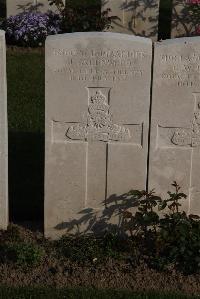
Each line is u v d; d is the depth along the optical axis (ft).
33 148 11.39
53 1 16.20
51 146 8.39
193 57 8.05
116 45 8.03
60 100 8.22
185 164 8.45
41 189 10.00
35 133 11.93
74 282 7.61
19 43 15.90
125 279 7.69
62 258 8.04
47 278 7.67
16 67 14.60
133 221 8.44
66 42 8.01
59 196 8.57
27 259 7.86
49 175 8.50
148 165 8.47
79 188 8.55
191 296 7.42
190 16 16.19
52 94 8.20
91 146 8.40
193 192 8.55
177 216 8.04
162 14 18.48
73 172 8.50
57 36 8.05
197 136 8.34
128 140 8.37
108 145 8.39
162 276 7.75
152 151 8.41
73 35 8.02
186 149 8.40
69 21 16.07
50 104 8.23
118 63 8.09
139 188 8.54
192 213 8.63
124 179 8.51
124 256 8.06
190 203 8.59
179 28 16.33
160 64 8.09
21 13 16.52
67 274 7.73
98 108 8.25
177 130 8.33
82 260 7.98
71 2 18.80
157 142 8.39
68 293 7.42
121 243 8.30
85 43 8.02
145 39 8.09
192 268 7.82
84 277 7.69
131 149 8.40
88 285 7.57
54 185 8.54
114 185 8.53
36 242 8.47
